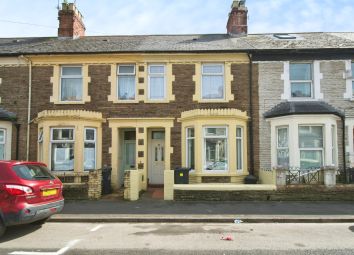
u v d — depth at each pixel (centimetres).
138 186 1248
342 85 1443
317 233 784
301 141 1355
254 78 1463
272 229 826
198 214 957
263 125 1436
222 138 1384
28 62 1492
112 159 1435
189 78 1470
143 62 1480
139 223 898
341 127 1409
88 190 1221
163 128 1487
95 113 1436
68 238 741
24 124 1463
